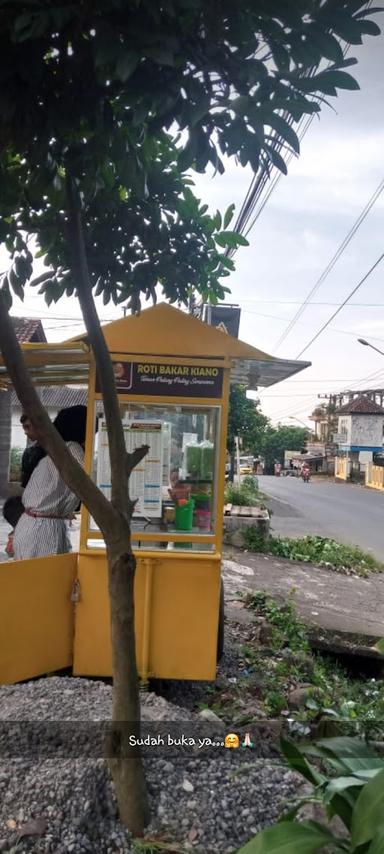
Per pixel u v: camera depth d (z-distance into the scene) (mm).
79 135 2641
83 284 2801
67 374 4762
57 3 2109
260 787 3080
